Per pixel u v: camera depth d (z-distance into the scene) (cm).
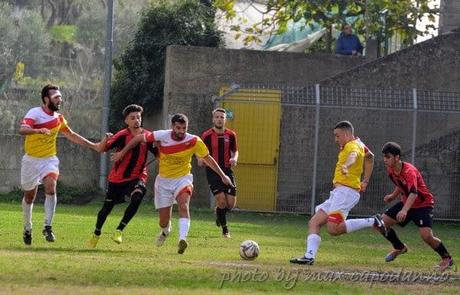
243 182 6525
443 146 6506
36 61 12531
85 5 13462
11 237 3928
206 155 3553
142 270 2833
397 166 3472
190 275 2783
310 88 6525
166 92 7081
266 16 8562
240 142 6506
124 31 12269
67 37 13050
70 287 2497
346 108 6469
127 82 7950
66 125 3656
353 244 4519
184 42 7975
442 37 6850
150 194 6988
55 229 4478
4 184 7075
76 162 7125
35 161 3597
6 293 2344
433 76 6806
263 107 6519
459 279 3078
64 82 12288
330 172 6581
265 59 7125
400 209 3509
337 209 3325
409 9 7781
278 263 3291
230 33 9288
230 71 7075
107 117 7194
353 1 8025
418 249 4381
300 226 5716
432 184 6500
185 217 3503
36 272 2702
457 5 7456
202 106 6906
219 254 3562
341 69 7219
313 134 6569
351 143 3338
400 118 6588
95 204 6906
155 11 8056
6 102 11344
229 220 5962
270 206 6525
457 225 6419
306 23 8144
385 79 6719
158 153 3600
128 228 4753
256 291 2602
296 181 6562
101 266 2881
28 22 12619
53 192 3628
